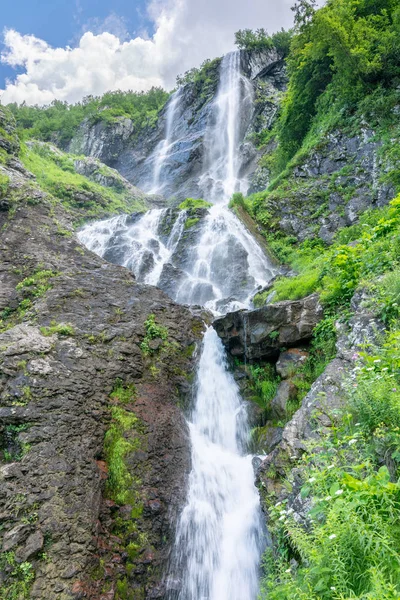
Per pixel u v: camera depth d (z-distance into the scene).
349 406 4.94
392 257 7.27
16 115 68.81
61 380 8.26
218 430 9.80
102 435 8.03
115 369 9.19
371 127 18.27
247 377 10.27
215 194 37.88
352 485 3.09
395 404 3.95
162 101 68.31
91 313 10.60
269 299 12.66
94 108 69.31
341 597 2.46
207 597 7.25
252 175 37.75
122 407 8.73
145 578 6.80
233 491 8.37
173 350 10.58
